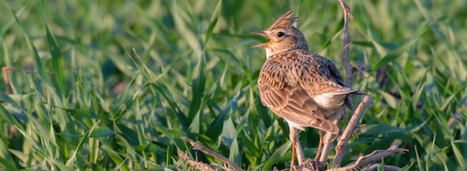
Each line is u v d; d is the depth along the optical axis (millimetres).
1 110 10523
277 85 10023
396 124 11648
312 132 11250
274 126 11211
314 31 17703
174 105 11984
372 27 18562
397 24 19344
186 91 13578
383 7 19438
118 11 22562
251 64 16578
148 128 11156
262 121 11641
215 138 11070
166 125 12281
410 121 11664
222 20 19375
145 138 10836
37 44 19062
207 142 10688
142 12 18766
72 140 10734
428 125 12094
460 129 11797
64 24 20750
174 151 10922
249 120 11281
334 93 8820
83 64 16922
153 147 10531
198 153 10773
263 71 10664
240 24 21766
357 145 11117
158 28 17812
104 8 22594
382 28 19250
